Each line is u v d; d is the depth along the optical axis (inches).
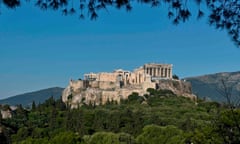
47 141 7244.1
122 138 7381.9
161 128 7450.8
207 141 2615.7
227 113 1710.1
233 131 1681.8
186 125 7854.3
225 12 1056.8
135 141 7426.2
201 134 2797.7
